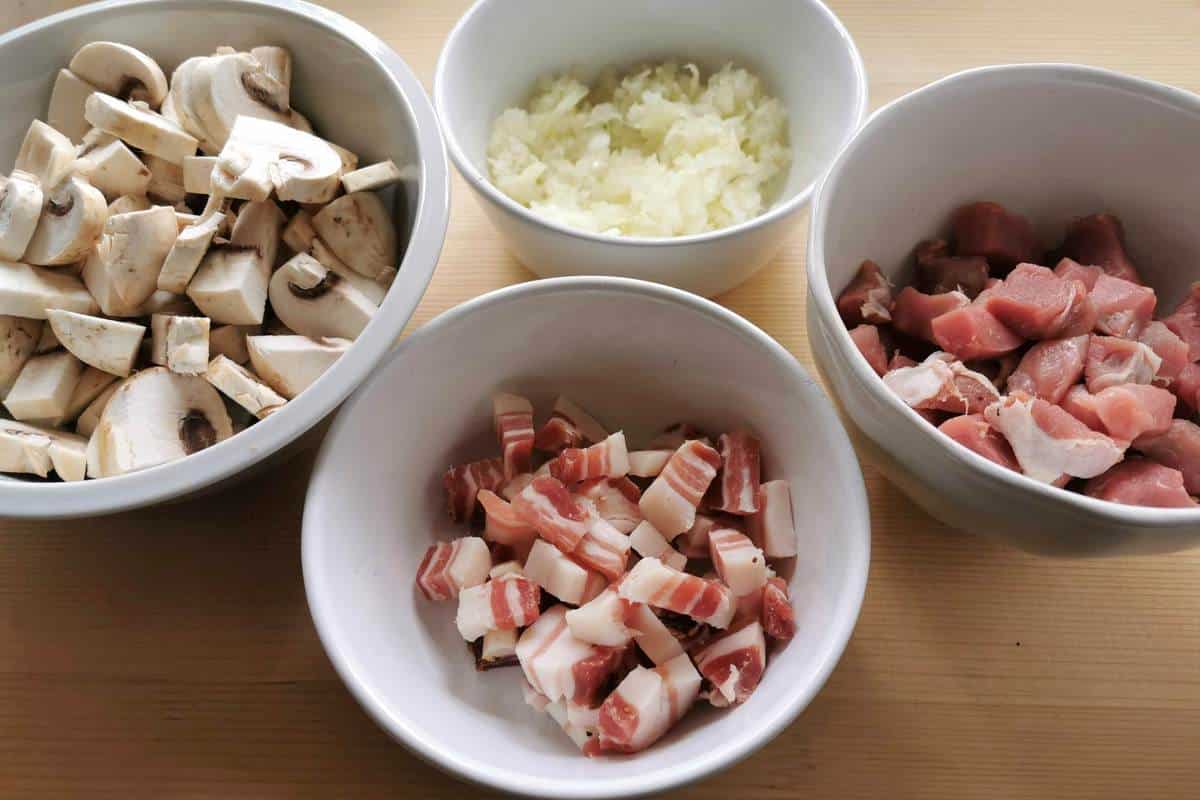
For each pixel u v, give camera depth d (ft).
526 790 0.85
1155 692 1.03
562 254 1.14
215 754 1.01
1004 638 1.05
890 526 1.11
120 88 1.18
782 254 1.28
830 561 0.96
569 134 1.33
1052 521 0.90
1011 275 1.07
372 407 1.01
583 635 0.96
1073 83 1.08
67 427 1.09
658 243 1.10
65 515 0.93
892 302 1.13
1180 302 1.15
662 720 0.94
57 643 1.06
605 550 1.01
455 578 1.02
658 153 1.31
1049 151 1.13
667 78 1.36
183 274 1.06
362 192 1.12
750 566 0.98
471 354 1.06
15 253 1.06
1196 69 1.36
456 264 1.27
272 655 1.05
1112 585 1.07
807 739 1.01
